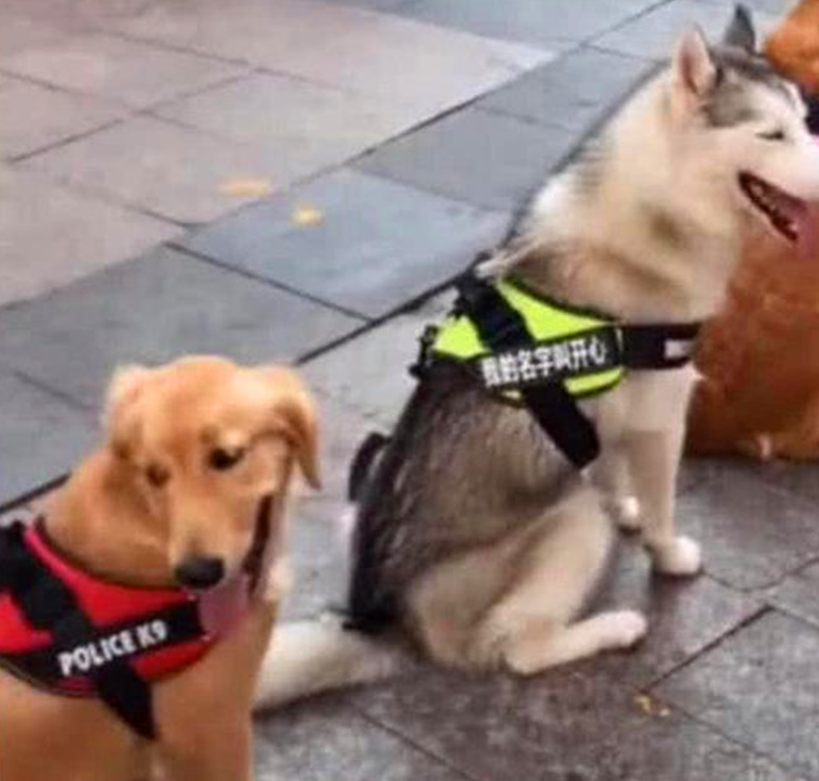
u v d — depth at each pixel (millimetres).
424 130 3967
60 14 4746
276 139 3957
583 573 2359
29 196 3725
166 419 1608
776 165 2209
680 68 2219
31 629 1724
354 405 2963
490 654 2348
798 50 2559
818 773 2205
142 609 1713
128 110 4137
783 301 2627
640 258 2250
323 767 2219
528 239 2359
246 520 1649
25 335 3193
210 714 1820
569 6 4617
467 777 2205
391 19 4602
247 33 4566
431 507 2303
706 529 2646
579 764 2223
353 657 2318
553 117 4004
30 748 1760
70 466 2824
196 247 3490
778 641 2420
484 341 2311
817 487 2746
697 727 2273
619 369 2281
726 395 2717
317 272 3381
